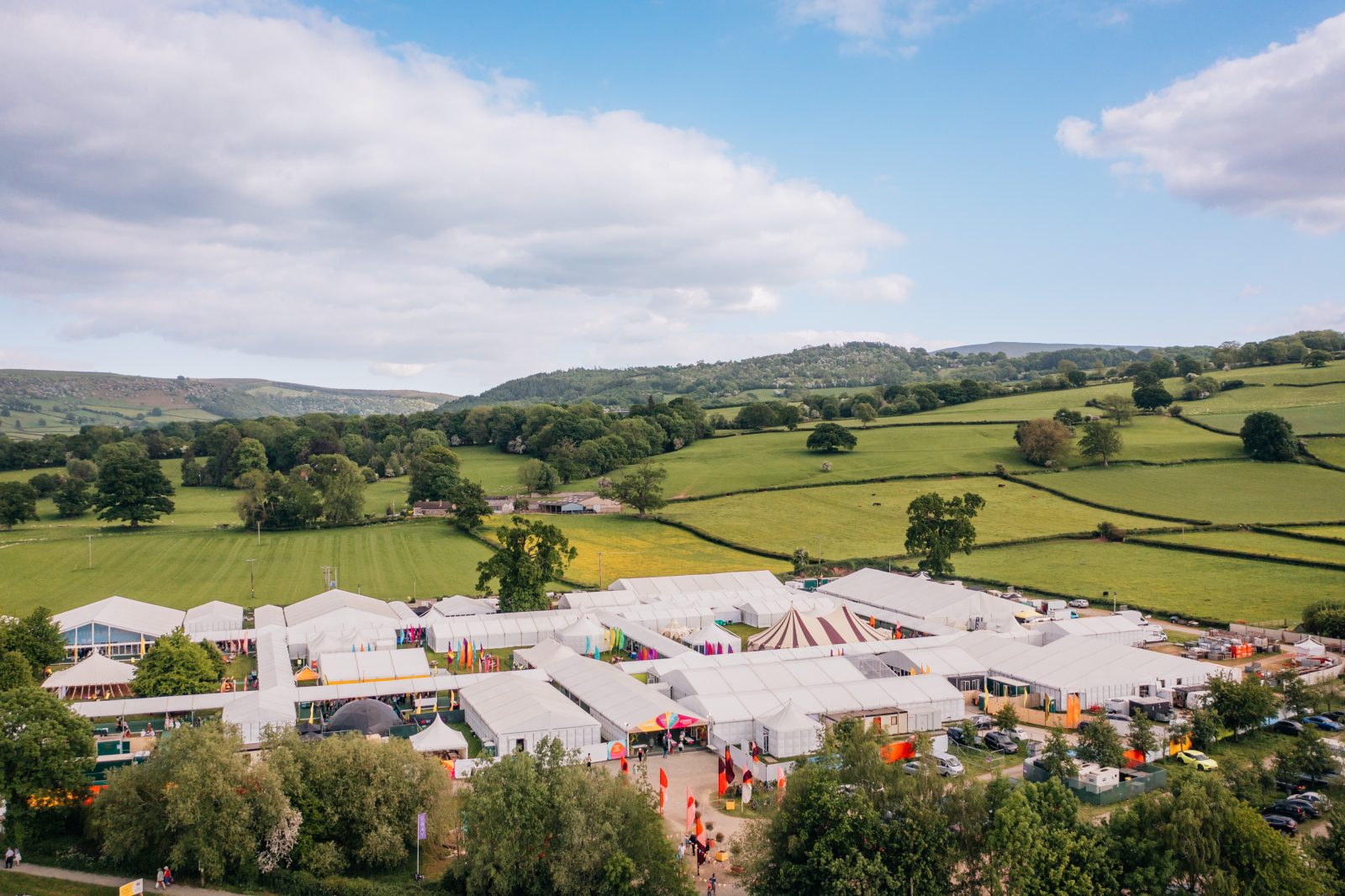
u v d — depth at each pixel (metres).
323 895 54.72
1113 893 50.03
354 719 79.94
